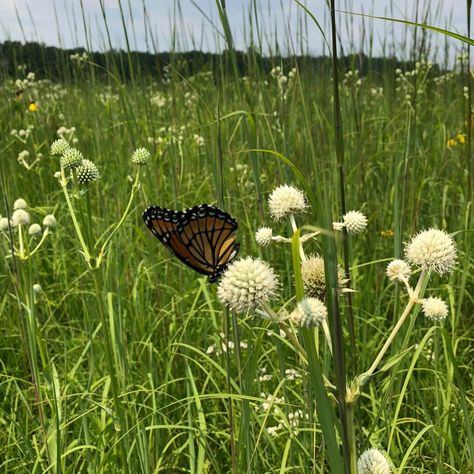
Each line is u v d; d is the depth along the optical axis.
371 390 0.36
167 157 0.68
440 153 0.75
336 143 0.22
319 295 0.24
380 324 0.47
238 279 0.20
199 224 0.31
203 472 0.36
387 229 0.61
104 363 0.45
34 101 0.96
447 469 0.33
